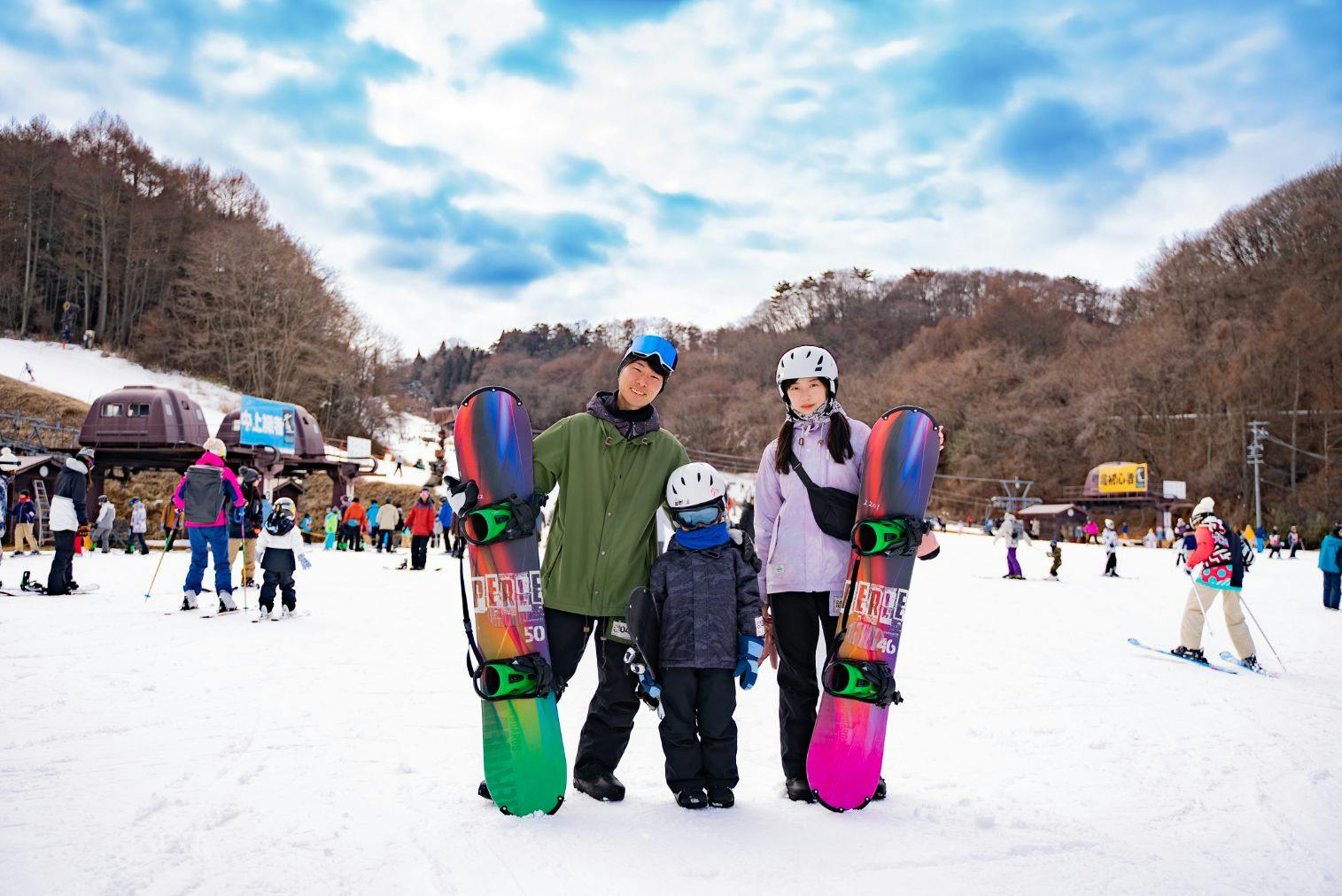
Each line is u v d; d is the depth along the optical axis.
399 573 13.98
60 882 2.00
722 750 2.82
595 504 3.04
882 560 2.91
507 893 2.02
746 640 2.84
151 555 16.98
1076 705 4.75
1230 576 6.39
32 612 7.12
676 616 2.85
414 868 2.17
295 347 52.41
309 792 2.77
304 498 32.31
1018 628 8.75
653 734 3.90
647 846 2.38
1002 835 2.57
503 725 2.65
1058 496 61.56
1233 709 4.74
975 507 63.56
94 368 47.75
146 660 5.09
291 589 7.62
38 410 35.91
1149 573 19.53
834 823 2.65
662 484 3.13
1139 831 2.65
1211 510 6.71
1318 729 4.27
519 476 2.86
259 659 5.34
